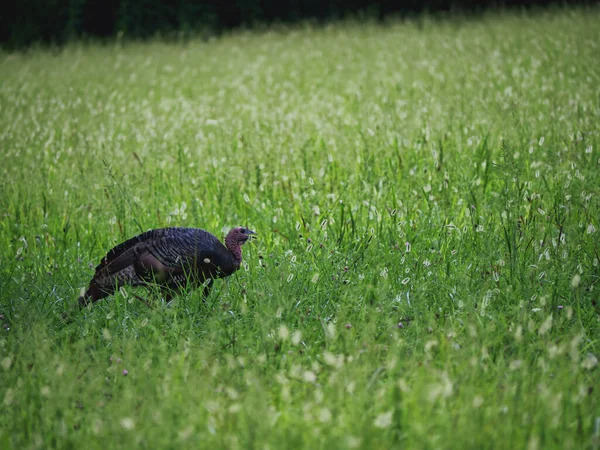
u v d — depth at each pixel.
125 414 11.24
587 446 10.48
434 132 28.61
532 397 11.27
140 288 17.94
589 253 17.45
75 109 38.91
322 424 10.85
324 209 21.84
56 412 11.46
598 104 30.92
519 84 36.34
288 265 17.36
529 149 24.47
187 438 10.59
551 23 57.84
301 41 65.69
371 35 65.00
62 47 76.44
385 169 25.64
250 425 10.48
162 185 25.75
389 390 11.97
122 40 79.50
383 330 14.63
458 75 40.69
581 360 13.36
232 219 23.14
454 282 16.91
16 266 19.56
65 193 24.84
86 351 14.89
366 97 37.88
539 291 16.08
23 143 30.86
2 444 11.11
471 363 11.84
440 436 10.37
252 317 15.84
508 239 17.38
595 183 21.59
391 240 19.22
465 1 80.88
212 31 80.06
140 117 35.59
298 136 28.22
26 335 14.12
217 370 12.55
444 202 21.05
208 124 32.56
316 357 13.91
